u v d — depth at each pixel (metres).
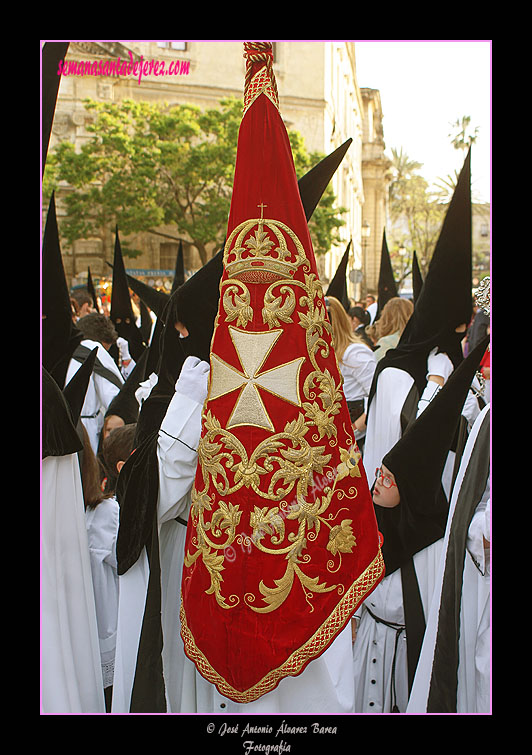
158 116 19.22
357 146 30.56
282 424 1.77
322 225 18.08
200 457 1.88
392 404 3.30
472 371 2.51
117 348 5.68
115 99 19.59
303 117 21.31
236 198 1.83
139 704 2.20
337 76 24.22
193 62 20.23
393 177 31.80
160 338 2.49
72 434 2.21
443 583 2.37
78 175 18.69
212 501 1.84
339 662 2.06
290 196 1.81
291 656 1.79
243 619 1.80
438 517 2.72
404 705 2.75
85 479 2.87
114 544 2.86
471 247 3.08
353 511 1.84
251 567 1.79
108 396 4.43
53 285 2.28
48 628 2.13
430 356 3.29
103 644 2.85
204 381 2.28
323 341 1.82
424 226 29.94
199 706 2.28
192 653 1.89
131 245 22.44
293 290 1.79
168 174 19.47
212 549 1.83
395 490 2.67
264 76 1.83
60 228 19.03
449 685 2.29
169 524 2.45
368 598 2.78
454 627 2.30
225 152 19.23
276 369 1.77
